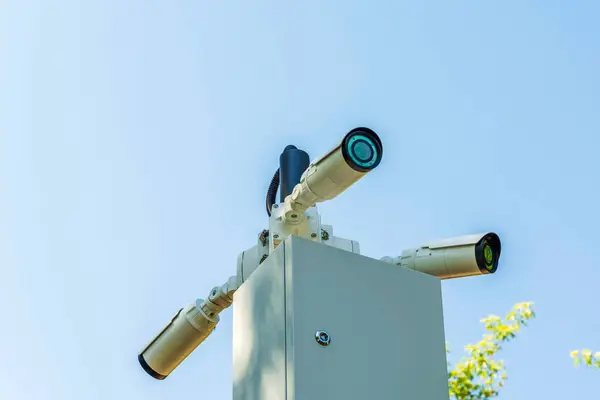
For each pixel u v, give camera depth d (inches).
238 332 143.9
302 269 132.0
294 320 128.3
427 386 137.3
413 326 139.9
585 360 264.4
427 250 154.2
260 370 134.2
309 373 126.3
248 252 165.6
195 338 173.3
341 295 134.0
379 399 131.3
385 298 138.6
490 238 153.3
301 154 166.6
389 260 157.0
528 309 301.9
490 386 295.0
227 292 166.6
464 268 151.3
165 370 177.8
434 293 145.2
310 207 149.4
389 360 135.0
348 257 137.3
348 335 132.3
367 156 132.5
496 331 301.4
